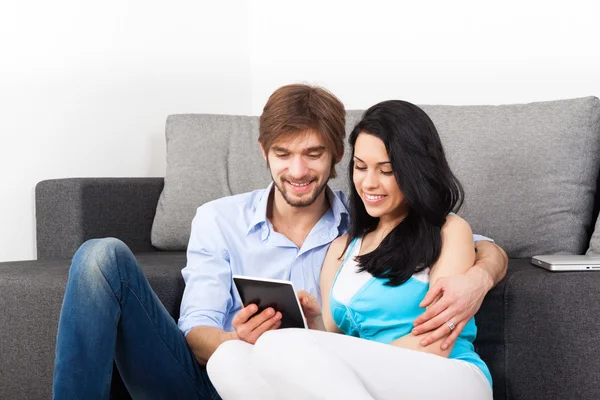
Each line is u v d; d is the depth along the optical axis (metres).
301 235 1.99
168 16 3.11
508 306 1.86
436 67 3.01
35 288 1.91
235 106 3.40
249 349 1.56
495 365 1.89
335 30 3.24
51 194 2.48
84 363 1.59
